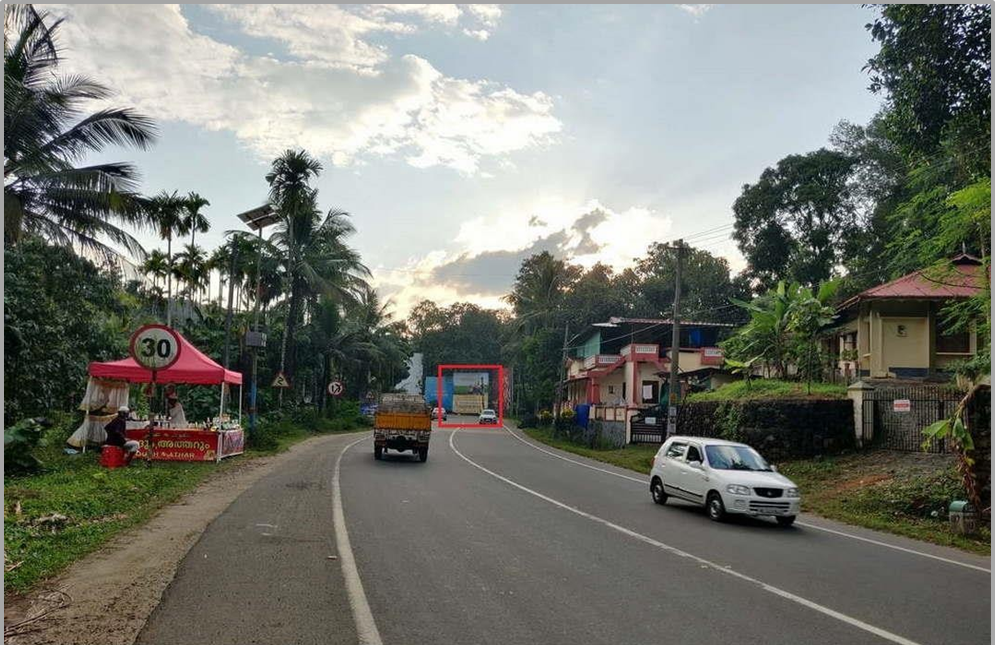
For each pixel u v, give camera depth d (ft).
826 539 40.81
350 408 176.35
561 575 28.58
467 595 25.09
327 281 137.80
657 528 41.83
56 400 76.28
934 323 98.78
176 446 69.87
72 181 66.90
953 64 52.11
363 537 35.01
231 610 22.53
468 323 357.20
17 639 19.66
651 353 158.92
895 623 23.35
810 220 149.79
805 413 77.41
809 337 99.30
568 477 72.49
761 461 49.01
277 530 36.19
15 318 68.69
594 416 154.30
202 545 32.04
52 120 66.03
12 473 51.78
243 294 143.95
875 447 72.64
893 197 138.21
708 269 193.88
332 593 24.77
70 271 81.97
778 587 27.84
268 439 90.58
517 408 279.69
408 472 68.59
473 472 72.33
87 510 38.60
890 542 40.98
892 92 58.70
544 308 209.26
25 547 29.68
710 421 94.53
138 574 26.68
